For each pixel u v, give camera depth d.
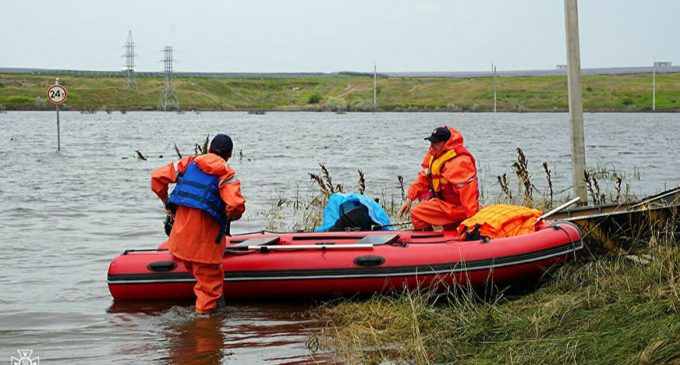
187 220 7.46
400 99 135.12
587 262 7.97
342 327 6.97
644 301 6.05
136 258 8.05
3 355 6.39
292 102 137.00
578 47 11.45
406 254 7.79
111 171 22.72
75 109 108.00
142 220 13.97
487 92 134.75
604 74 159.75
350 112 116.81
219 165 7.41
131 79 145.12
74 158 27.39
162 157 28.42
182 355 6.35
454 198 8.80
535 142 38.31
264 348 6.50
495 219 8.29
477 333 6.17
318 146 35.72
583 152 11.52
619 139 41.75
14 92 119.19
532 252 7.79
